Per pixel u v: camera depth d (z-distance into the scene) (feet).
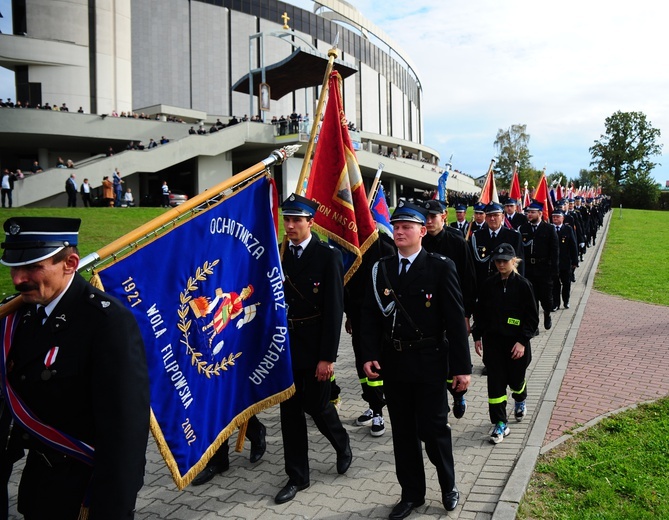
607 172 275.39
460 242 22.30
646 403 20.95
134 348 8.66
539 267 33.91
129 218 82.12
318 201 19.43
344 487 15.66
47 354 8.48
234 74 183.93
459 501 14.58
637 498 14.23
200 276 13.25
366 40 237.66
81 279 9.02
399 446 14.28
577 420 19.60
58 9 134.21
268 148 136.26
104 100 139.44
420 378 14.01
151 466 17.56
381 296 14.57
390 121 261.85
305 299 15.80
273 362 14.69
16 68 135.44
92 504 8.09
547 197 54.75
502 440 18.33
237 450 15.31
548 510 13.96
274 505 14.78
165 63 168.45
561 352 28.94
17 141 121.70
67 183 96.73
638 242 90.17
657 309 41.06
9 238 8.34
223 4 180.96
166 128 128.47
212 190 13.69
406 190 181.47
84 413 8.63
